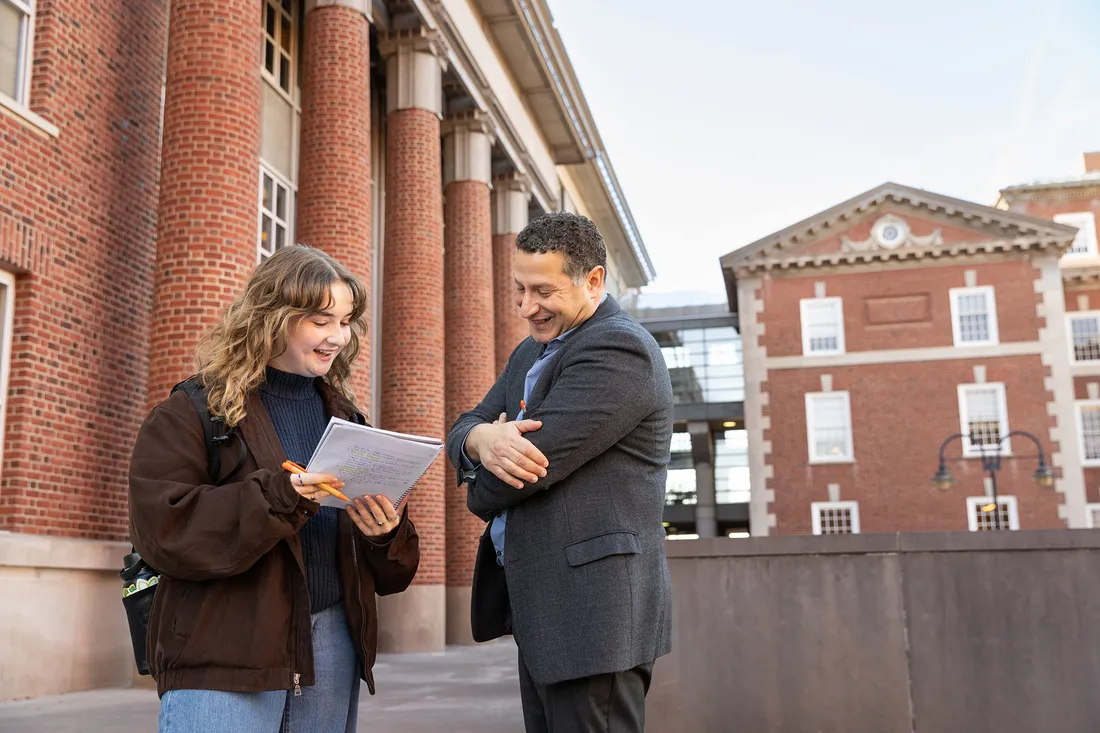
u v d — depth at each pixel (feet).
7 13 27.14
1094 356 112.16
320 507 7.52
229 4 30.76
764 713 16.30
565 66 73.51
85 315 28.78
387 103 52.34
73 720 20.31
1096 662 15.48
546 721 7.80
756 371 101.40
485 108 61.82
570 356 7.70
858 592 16.38
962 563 16.12
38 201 27.09
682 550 16.97
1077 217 121.08
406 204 50.75
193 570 6.31
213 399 6.93
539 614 7.38
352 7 42.37
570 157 84.74
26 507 26.07
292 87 47.39
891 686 15.99
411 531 7.71
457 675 34.24
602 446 7.47
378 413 54.39
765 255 103.65
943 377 97.71
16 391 26.32
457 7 56.80
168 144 30.01
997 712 15.64
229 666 6.41
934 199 100.12
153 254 32.17
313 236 40.14
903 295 100.27
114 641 28.30
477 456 7.93
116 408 29.86
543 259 7.92
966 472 95.45
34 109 27.55
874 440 97.81
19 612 25.05
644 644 7.43
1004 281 98.48
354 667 7.73
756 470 99.40
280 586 6.69
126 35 31.50
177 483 6.55
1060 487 93.56
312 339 7.38
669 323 121.39
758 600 16.65
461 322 59.36
